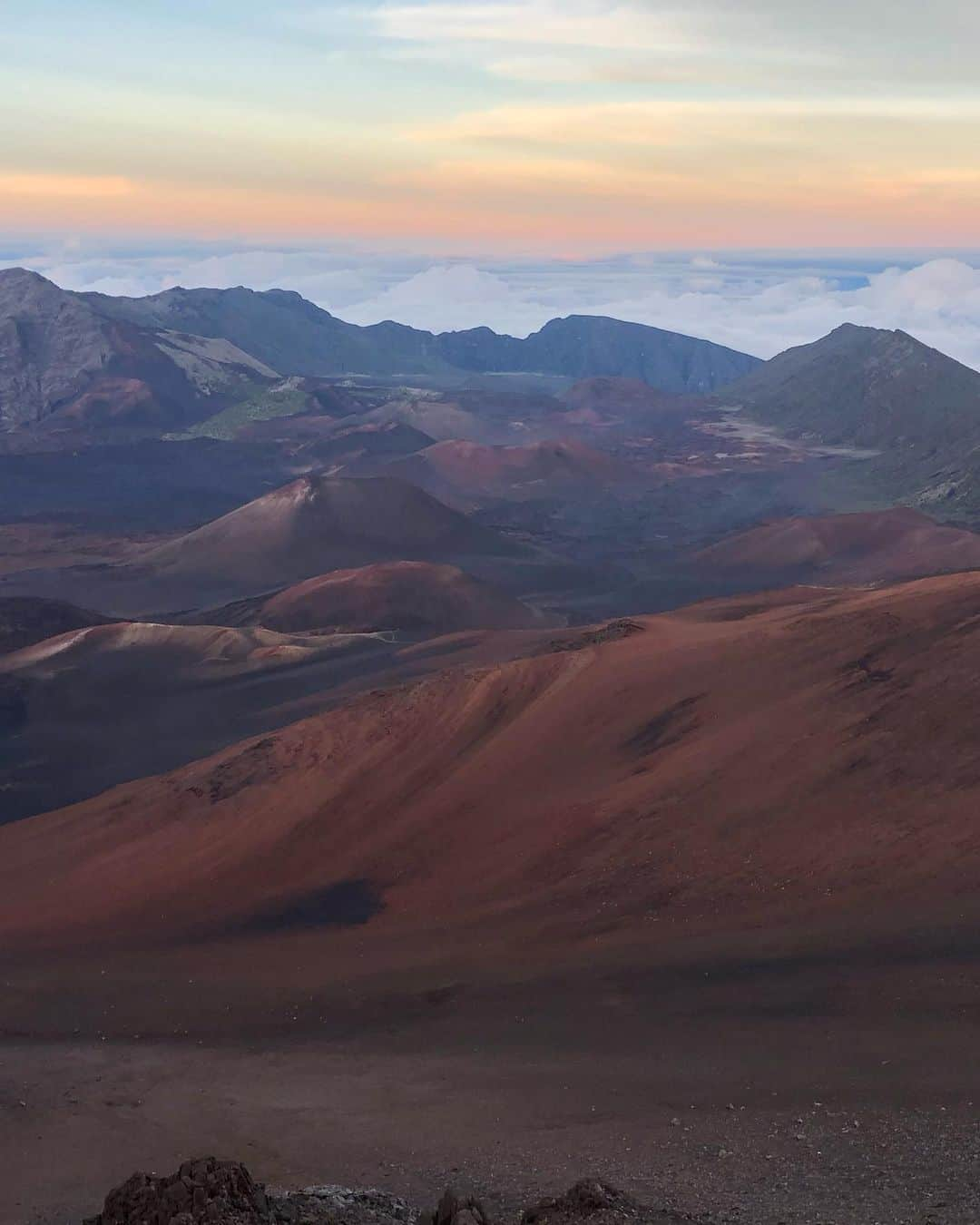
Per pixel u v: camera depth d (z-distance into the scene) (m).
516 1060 33.72
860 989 35.25
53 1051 38.12
